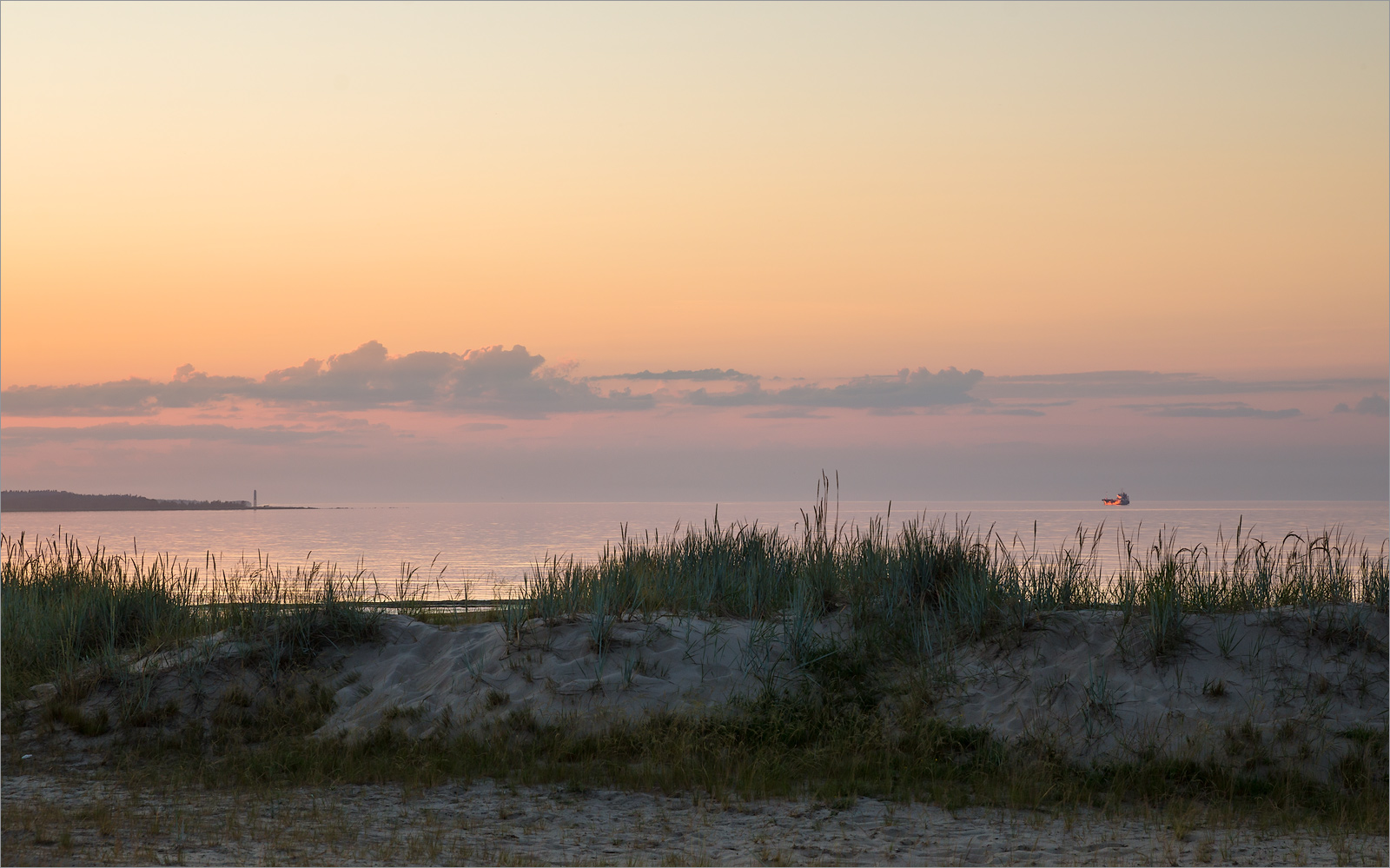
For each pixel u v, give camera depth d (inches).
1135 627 455.2
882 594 521.0
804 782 377.4
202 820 324.2
